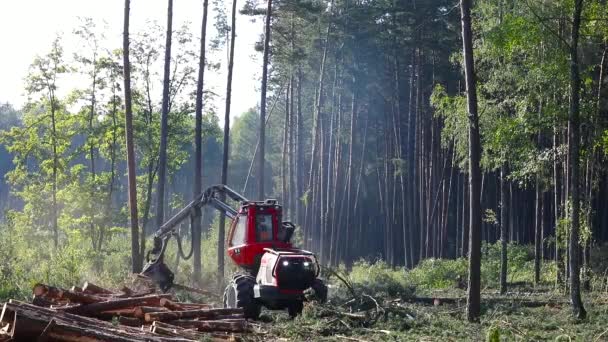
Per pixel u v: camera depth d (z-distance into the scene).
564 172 29.31
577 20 18.98
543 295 26.47
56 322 10.14
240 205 22.97
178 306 16.92
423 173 52.22
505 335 15.74
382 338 15.78
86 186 34.44
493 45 20.55
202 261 35.22
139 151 36.91
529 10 20.19
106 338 10.54
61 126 36.34
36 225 35.44
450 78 49.06
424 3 46.22
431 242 51.00
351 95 54.06
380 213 61.47
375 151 60.09
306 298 18.95
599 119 24.89
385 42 49.31
